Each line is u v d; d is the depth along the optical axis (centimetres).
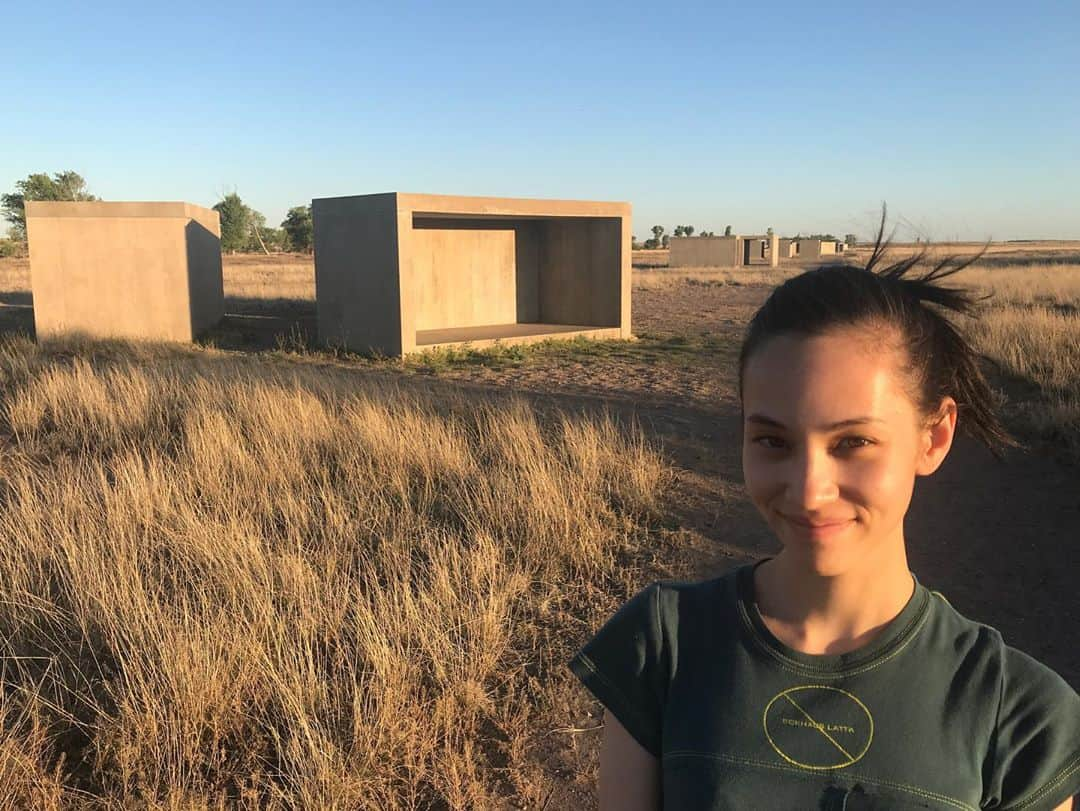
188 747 326
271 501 614
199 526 520
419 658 395
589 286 1906
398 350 1502
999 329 1352
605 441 773
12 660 398
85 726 349
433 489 661
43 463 761
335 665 389
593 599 488
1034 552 574
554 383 1250
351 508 607
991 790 102
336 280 1619
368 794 313
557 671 411
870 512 101
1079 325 1374
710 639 116
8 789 302
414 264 1838
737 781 104
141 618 398
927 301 113
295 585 453
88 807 306
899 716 102
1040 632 462
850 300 101
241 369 1225
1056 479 728
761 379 103
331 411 850
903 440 101
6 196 8138
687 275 4394
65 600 456
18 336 1775
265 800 312
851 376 98
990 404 119
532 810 317
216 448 704
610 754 122
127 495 591
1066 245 10506
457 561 488
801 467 100
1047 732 102
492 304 1977
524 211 1638
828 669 106
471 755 343
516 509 591
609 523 607
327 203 1605
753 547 577
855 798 100
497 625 430
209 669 358
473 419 887
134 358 1509
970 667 105
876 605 107
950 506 669
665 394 1155
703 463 788
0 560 487
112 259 1759
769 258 5831
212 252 2023
